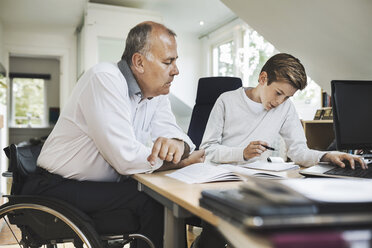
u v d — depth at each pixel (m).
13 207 1.10
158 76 1.29
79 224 1.08
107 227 1.21
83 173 1.28
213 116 1.99
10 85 8.88
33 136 8.77
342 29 2.04
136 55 1.27
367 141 1.45
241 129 1.93
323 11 2.02
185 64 6.55
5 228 2.82
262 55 4.91
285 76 1.67
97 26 5.07
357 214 0.46
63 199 1.18
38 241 1.18
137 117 1.43
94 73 1.23
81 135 1.26
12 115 8.88
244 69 4.85
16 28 6.37
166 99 1.60
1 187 4.03
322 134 3.52
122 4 5.18
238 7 2.51
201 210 0.65
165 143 1.20
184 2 5.01
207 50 6.46
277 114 1.91
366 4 1.79
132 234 1.21
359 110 1.45
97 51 5.08
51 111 8.93
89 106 1.19
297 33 2.35
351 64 2.23
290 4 2.16
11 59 8.80
